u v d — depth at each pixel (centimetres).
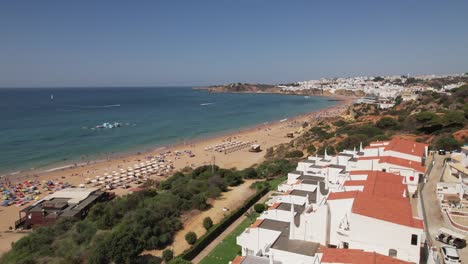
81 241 4694
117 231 4553
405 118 11906
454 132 9025
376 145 6450
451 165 5600
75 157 12119
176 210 5894
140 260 4303
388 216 3023
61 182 9288
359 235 3055
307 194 4288
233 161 11700
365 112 18400
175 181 8325
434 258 2805
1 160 11331
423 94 18825
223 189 7475
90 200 6719
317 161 6450
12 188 8681
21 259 4253
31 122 19438
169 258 4366
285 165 8750
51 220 5966
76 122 19838
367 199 3341
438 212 4109
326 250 2866
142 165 10975
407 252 2898
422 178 5050
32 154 12206
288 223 3828
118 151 13250
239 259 3161
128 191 8481
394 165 5000
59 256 4294
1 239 5700
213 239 4900
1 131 16200
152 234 4953
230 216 5484
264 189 6900
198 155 12712
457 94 14250
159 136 16412
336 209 3350
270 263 2875
